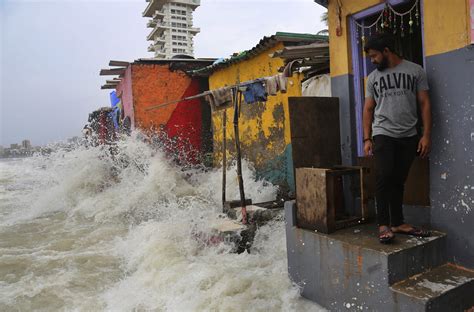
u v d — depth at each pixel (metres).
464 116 3.56
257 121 10.80
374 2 4.51
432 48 3.81
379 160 3.71
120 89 17.20
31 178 20.70
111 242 7.57
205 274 5.07
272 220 7.07
